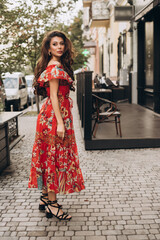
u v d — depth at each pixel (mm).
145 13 10266
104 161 5590
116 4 17672
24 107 16922
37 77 3355
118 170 5043
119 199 3871
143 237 2947
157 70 10625
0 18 8273
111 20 19750
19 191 4191
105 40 23953
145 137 6609
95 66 34094
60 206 3459
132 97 14078
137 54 13125
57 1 10875
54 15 11266
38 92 3410
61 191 3254
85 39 28969
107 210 3557
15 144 7160
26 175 4895
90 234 3012
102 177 4707
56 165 3234
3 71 8273
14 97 14398
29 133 8703
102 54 26688
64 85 3176
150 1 9633
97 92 10047
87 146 6469
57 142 3197
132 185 4352
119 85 15180
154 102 10773
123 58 16391
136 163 5430
